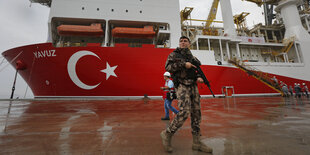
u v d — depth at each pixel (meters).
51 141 1.77
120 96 11.38
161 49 11.87
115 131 2.29
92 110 5.19
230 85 14.15
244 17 23.02
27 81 11.90
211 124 2.72
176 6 14.94
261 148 1.48
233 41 16.58
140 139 1.86
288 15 19.47
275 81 14.43
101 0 13.45
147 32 12.81
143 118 3.57
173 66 1.50
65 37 13.66
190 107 1.47
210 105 6.61
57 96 11.20
